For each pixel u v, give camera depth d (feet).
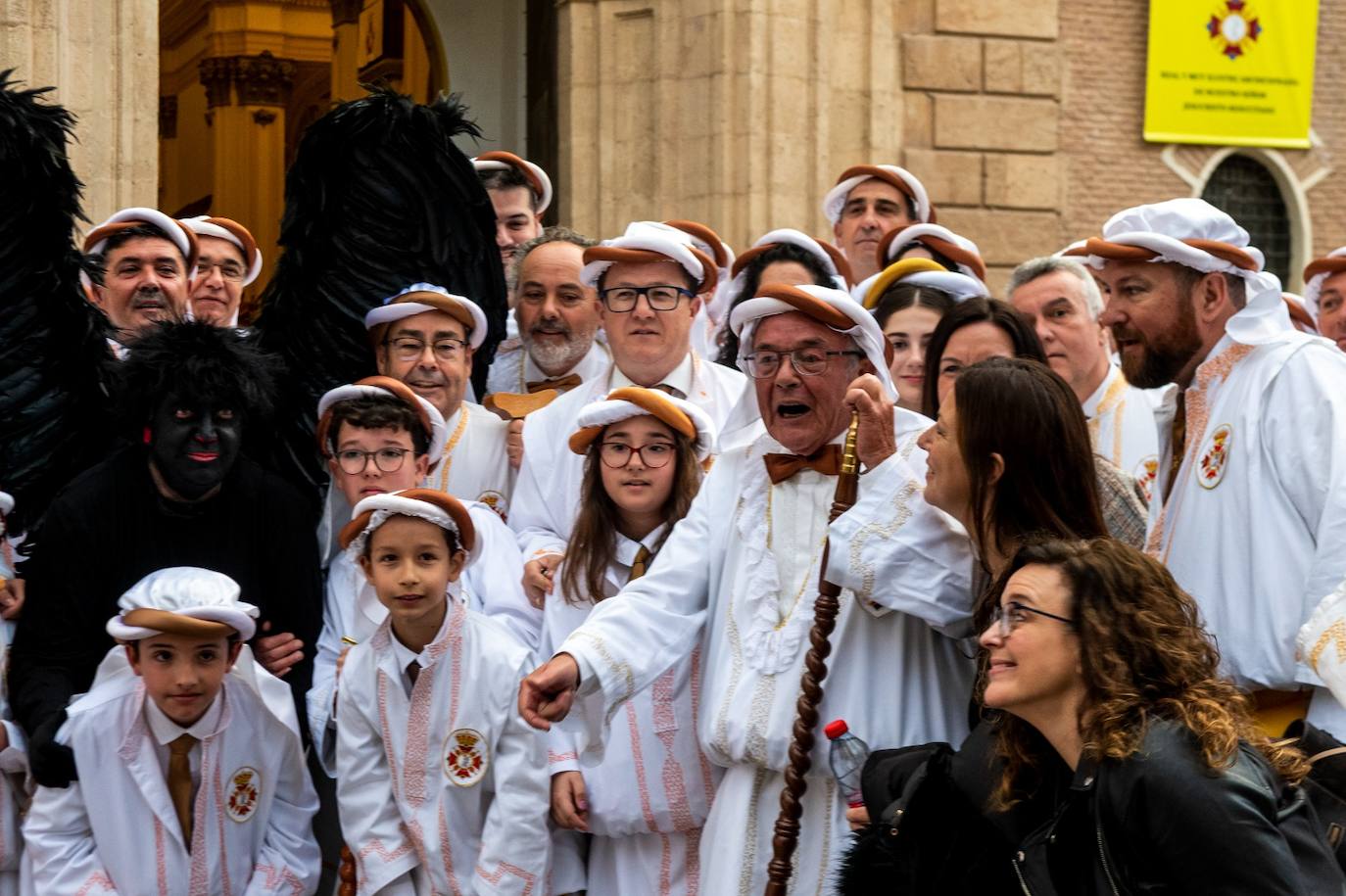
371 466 21.66
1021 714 13.98
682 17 53.26
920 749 16.15
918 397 23.26
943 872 14.55
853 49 56.29
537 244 27.07
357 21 69.46
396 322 23.38
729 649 18.80
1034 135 58.80
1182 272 20.17
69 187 21.88
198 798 19.81
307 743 21.18
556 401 23.88
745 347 19.26
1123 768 13.03
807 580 18.56
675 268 23.49
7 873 20.51
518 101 59.98
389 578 19.60
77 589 20.31
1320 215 63.26
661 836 20.18
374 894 19.89
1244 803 12.64
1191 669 13.60
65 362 21.68
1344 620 16.74
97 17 40.27
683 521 19.76
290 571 21.11
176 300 25.77
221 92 86.99
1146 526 18.47
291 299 23.97
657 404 20.48
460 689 19.88
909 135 57.52
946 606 17.34
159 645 19.30
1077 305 24.98
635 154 53.78
